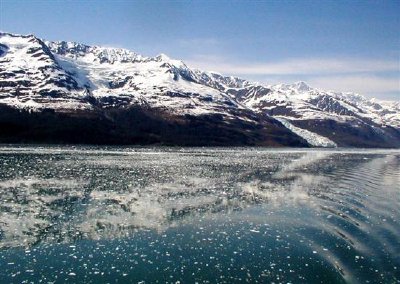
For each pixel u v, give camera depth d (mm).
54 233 40531
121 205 53219
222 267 32312
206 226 43906
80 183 69875
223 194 62750
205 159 134500
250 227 43562
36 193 59812
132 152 166375
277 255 35000
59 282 29203
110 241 38375
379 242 38156
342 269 31797
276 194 63656
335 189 69562
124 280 29719
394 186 74812
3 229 41375
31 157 120188
